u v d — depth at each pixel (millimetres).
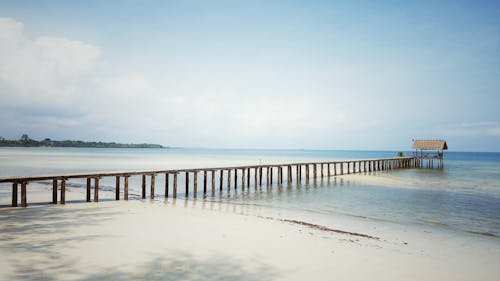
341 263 8648
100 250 8570
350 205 19531
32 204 15797
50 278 6590
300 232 11836
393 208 18719
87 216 13070
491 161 89875
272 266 8133
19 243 8891
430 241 11906
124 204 16781
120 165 49594
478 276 8375
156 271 7324
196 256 8531
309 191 25875
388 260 9195
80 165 47656
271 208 18141
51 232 10227
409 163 57094
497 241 12156
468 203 20656
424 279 7934
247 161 69750
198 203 19016
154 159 75375
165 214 14117
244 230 11648
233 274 7461
